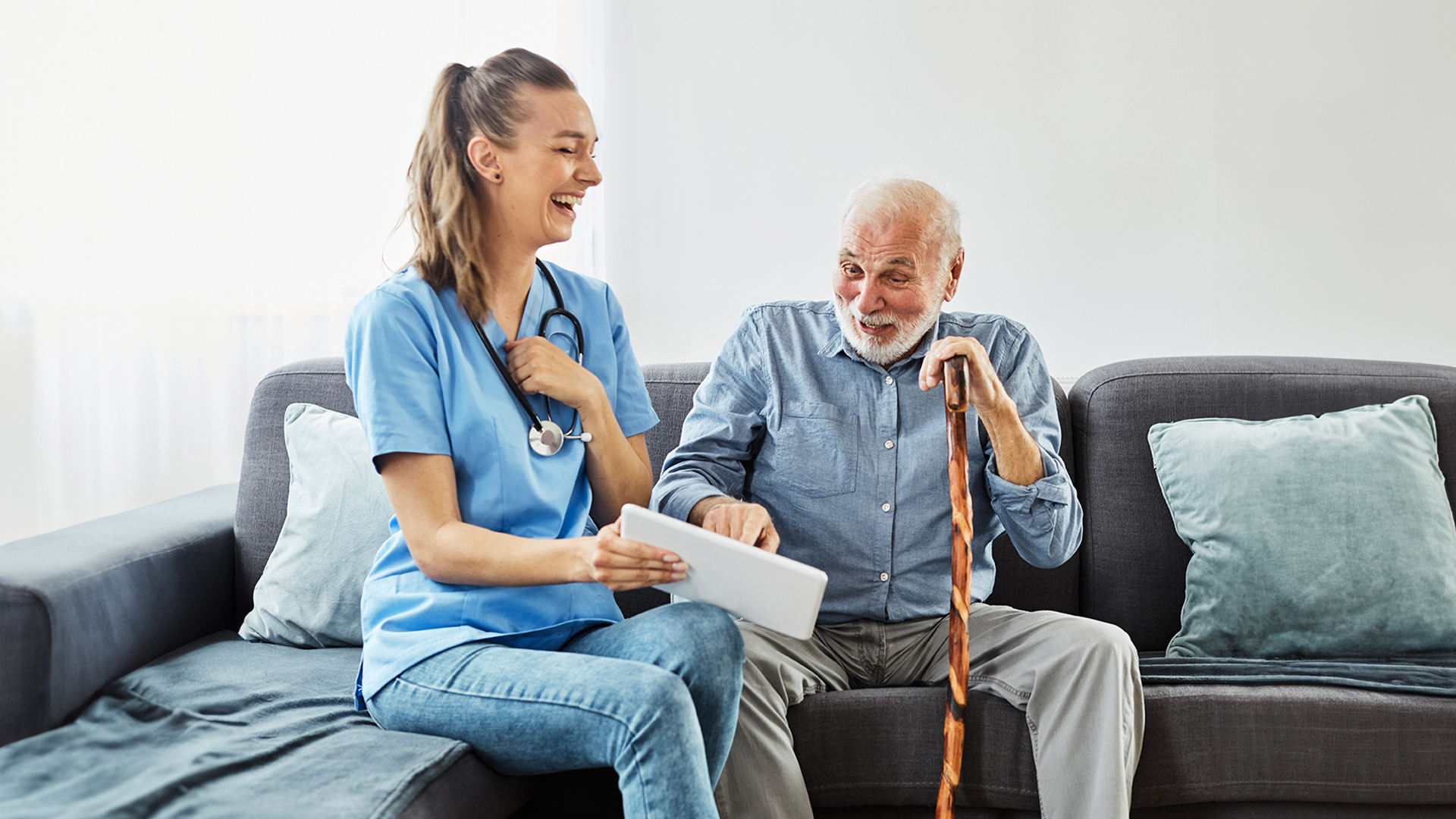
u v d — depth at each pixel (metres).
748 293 2.37
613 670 1.03
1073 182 2.28
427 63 2.24
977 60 2.29
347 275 2.25
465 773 1.05
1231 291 2.26
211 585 1.60
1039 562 1.43
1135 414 1.67
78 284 2.12
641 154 2.36
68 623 1.25
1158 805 1.26
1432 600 1.45
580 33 2.31
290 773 1.01
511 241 1.24
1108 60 2.26
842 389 1.49
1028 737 1.26
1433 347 2.21
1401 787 1.24
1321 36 2.21
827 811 1.29
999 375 1.50
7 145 2.07
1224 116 2.24
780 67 2.32
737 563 1.05
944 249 1.42
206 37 2.16
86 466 2.15
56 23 2.08
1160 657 1.51
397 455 1.15
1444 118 2.18
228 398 2.22
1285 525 1.50
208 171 2.17
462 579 1.13
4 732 1.20
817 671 1.37
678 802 0.96
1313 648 1.47
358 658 1.44
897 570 1.43
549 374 1.23
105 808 0.94
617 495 1.32
